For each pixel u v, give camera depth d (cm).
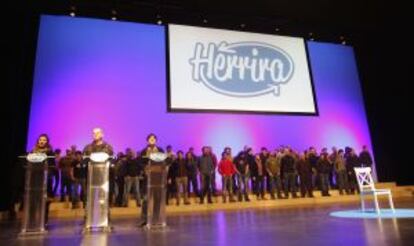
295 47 1371
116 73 1157
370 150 1401
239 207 1040
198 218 713
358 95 1444
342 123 1384
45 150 554
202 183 1046
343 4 1177
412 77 1235
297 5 1186
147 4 1160
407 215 596
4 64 953
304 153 1185
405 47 1249
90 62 1141
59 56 1116
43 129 1062
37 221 512
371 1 1156
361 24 1321
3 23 942
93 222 512
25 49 1090
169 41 1219
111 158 531
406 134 1290
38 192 518
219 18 1266
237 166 1085
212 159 1066
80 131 1091
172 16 1241
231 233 459
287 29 1363
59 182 1000
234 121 1238
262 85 1289
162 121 1168
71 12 1152
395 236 376
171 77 1194
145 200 585
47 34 1119
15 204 878
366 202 1029
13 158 989
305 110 1322
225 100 1237
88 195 516
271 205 1075
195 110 1195
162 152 565
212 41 1269
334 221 551
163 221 549
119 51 1176
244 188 1082
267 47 1331
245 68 1284
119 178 974
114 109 1132
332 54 1444
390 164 1361
